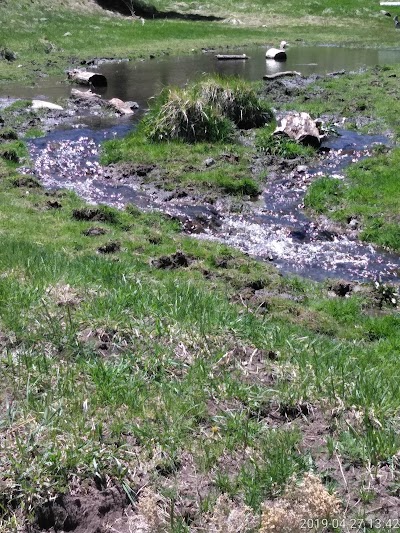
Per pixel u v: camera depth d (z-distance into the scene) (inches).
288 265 476.4
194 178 629.9
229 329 287.7
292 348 280.7
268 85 1032.2
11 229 463.8
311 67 1286.9
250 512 180.4
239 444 212.5
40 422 207.6
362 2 2068.2
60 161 684.1
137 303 294.7
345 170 655.8
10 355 241.1
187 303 304.7
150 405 225.9
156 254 455.5
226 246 494.9
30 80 1112.8
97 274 346.6
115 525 182.9
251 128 787.4
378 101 916.6
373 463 207.3
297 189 626.8
